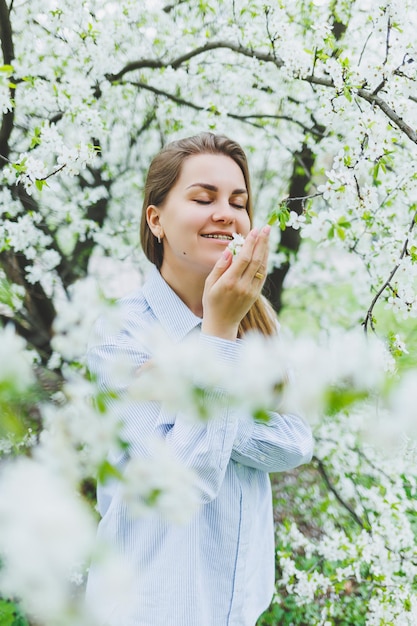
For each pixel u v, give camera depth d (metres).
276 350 0.60
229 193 1.33
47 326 3.30
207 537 1.22
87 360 1.12
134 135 3.66
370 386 0.54
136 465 0.67
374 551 2.28
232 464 1.28
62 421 0.64
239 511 1.26
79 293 1.01
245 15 2.77
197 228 1.31
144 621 1.12
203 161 1.33
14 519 0.46
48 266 3.25
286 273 3.70
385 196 2.27
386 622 2.11
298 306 3.92
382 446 0.53
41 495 0.47
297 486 3.32
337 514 2.85
